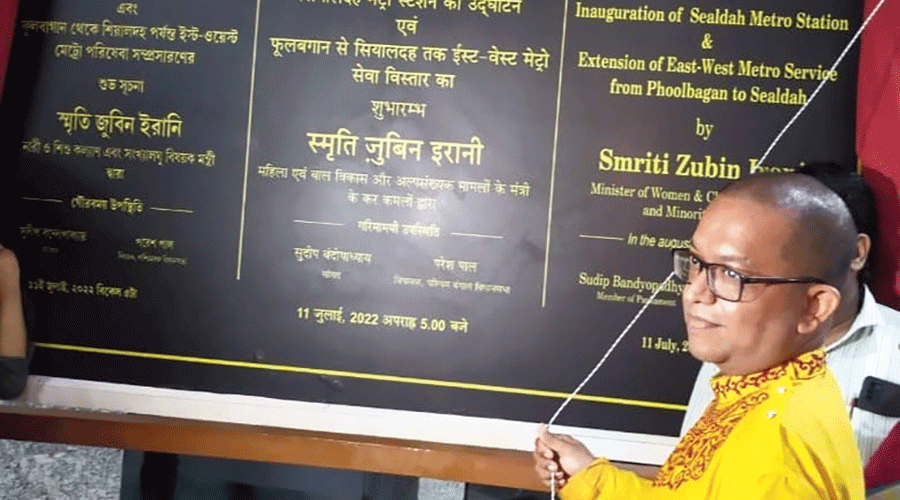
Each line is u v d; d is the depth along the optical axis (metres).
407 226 2.79
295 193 2.83
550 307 2.75
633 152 2.72
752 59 2.68
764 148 2.68
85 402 2.87
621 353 2.73
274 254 2.83
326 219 2.82
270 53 2.83
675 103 2.71
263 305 2.84
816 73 2.66
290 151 2.83
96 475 3.26
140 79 2.87
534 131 2.75
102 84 2.88
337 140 2.81
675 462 1.32
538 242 2.75
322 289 2.82
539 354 2.76
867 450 2.02
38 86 2.90
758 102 2.68
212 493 2.97
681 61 2.71
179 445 2.78
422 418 2.78
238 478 2.97
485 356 2.77
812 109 2.65
